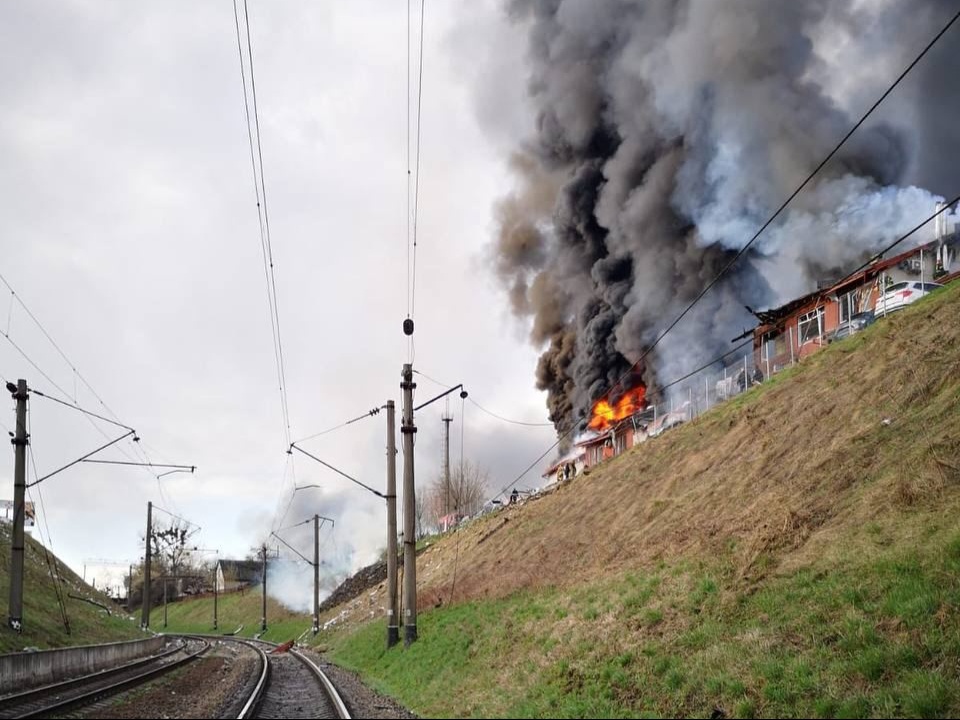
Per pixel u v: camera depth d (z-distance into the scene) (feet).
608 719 41.68
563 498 127.85
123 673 95.91
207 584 451.12
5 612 111.96
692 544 63.93
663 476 91.25
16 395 95.40
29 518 191.62
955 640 33.60
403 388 97.04
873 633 36.86
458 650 74.33
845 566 44.37
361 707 59.98
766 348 127.95
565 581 80.59
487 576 110.52
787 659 38.93
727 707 38.06
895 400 59.47
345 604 223.51
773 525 54.85
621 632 53.67
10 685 72.90
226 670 100.42
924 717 30.78
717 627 46.65
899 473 49.73
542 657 57.57
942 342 60.44
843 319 109.50
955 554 38.70
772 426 75.56
